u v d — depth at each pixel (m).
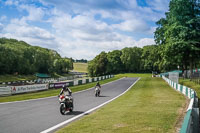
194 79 36.00
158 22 47.19
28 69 108.69
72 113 11.72
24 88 27.97
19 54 106.81
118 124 8.09
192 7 38.41
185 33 35.84
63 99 11.41
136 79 65.19
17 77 94.50
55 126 8.46
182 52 38.44
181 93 23.05
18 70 101.88
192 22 36.44
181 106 12.96
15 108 13.90
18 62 101.81
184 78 45.28
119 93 26.28
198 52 38.44
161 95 20.78
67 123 9.05
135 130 7.14
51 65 133.38
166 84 40.19
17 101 18.48
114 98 20.38
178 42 35.78
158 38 47.44
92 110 12.75
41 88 32.03
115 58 131.88
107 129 7.33
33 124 8.84
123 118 9.23
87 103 16.45
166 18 45.31
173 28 36.94
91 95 23.92
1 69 92.62
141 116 9.64
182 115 9.88
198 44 37.75
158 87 33.34
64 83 39.41
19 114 11.45
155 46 52.38
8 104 16.22
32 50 123.81
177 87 27.53
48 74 128.75
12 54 98.81
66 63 155.25
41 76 113.69
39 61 122.56
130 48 131.12
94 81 56.75
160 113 10.41
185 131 3.80
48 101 18.36
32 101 18.41
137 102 15.43
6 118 10.24
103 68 123.12
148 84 41.25
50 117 10.50
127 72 136.62
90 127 7.68
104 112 11.12
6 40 151.00
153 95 20.89
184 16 37.44
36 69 121.00
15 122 9.26
